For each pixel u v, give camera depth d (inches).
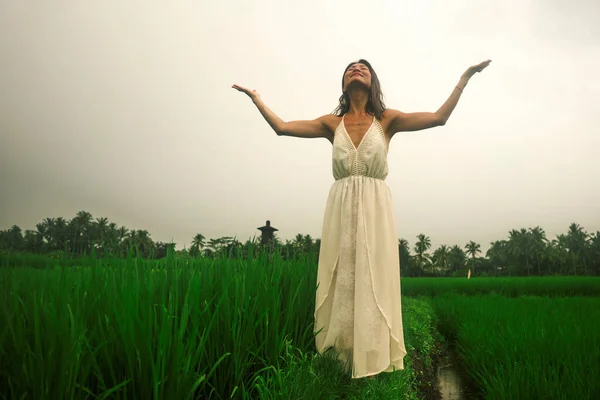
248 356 103.8
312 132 149.3
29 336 72.6
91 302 80.9
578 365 150.1
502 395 138.3
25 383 63.2
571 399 126.9
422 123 135.9
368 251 123.6
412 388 152.2
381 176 135.3
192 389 74.4
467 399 173.5
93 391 75.0
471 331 242.1
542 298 547.8
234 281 116.6
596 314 306.7
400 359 123.1
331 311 130.7
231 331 100.0
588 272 4778.5
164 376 71.0
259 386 88.7
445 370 228.4
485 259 5743.1
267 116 148.7
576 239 5068.9
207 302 106.0
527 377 145.8
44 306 69.9
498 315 308.7
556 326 227.3
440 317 407.2
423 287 1107.9
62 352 62.6
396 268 128.9
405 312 299.0
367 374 114.7
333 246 133.0
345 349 124.6
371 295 120.4
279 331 123.2
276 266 148.2
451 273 5610.2
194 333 79.1
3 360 67.1
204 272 121.7
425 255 5516.7
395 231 132.3
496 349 189.6
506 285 1128.8
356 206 129.7
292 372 99.7
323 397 100.0
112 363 74.9
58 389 62.0
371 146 132.2
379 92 142.5
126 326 71.4
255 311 108.1
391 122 140.1
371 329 117.6
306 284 147.9
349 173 134.5
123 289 79.7
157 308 85.5
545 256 4958.2
